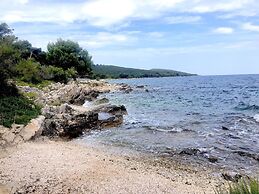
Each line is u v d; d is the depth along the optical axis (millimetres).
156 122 35188
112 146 25062
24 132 24953
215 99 64438
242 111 45125
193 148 23359
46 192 14742
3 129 24141
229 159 21109
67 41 94062
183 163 20500
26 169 17703
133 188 15391
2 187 15219
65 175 16906
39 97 40594
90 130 31141
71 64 91438
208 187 16047
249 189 7906
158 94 75250
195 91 89312
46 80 63906
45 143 24750
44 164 18672
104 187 15422
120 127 32625
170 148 24125
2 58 33625
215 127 31828
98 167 18516
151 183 16172
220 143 25188
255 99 64250
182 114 41625
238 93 81812
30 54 77812
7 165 18406
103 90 77000
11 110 27766
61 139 27484
